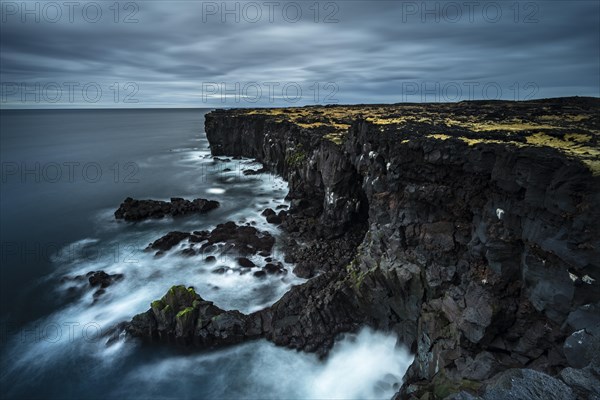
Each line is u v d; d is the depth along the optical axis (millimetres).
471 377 21625
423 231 29625
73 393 30078
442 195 28703
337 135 58969
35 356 33562
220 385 30188
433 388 22984
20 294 42938
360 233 52250
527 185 21469
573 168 18938
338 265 44938
